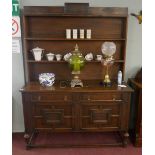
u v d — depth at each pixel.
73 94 2.16
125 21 2.34
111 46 2.31
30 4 2.37
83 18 2.41
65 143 2.45
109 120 2.25
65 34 2.43
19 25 2.30
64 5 2.26
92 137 2.60
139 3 2.41
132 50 2.56
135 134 2.41
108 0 2.39
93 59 2.46
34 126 2.26
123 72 2.48
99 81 2.52
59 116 2.22
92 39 2.32
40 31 2.42
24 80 2.51
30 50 2.46
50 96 2.17
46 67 2.55
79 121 2.25
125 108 2.23
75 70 2.32
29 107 2.20
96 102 2.19
